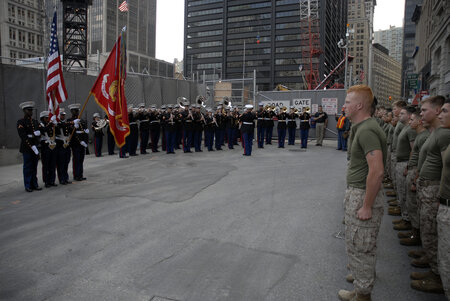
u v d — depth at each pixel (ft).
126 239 16.49
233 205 22.07
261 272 13.19
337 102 66.44
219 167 36.06
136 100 53.67
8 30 254.27
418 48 209.15
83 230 17.71
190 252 14.99
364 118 10.52
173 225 18.38
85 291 11.86
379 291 12.02
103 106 29.48
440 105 12.66
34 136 26.53
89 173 33.12
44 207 21.97
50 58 29.01
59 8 213.25
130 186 27.32
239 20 391.24
